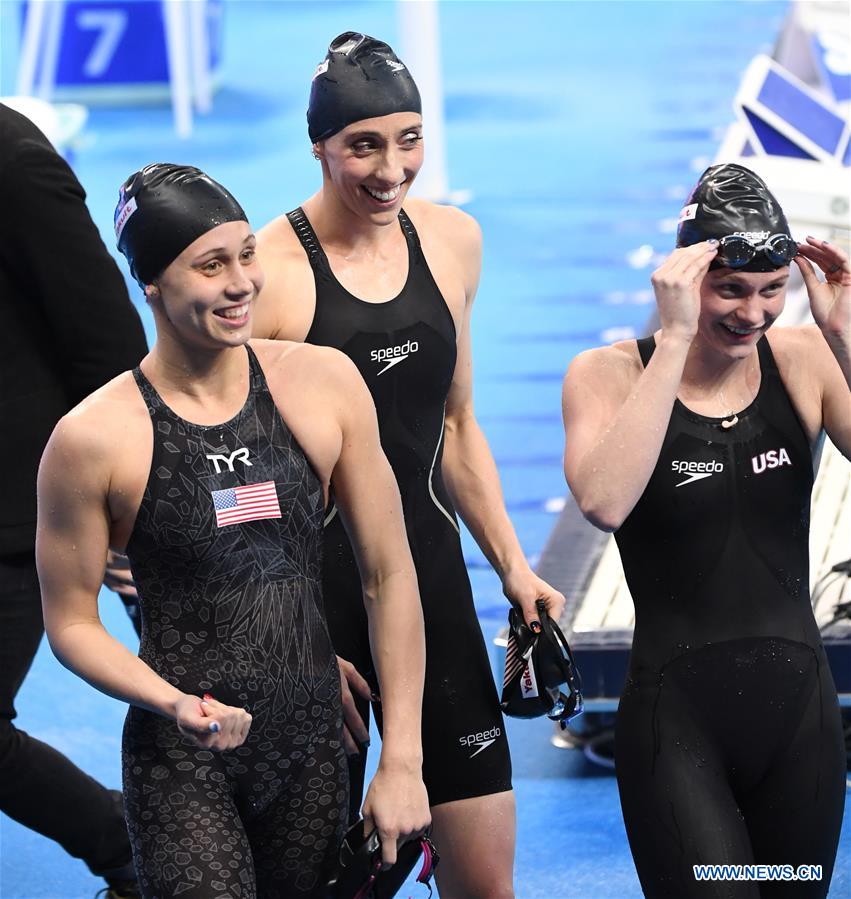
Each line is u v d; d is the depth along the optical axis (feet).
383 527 36.22
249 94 151.43
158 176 32.99
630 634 53.67
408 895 48.57
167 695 32.68
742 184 35.94
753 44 154.92
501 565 43.42
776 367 37.76
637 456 35.55
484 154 129.90
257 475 34.24
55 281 41.93
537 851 50.70
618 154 127.54
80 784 44.86
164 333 33.91
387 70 39.60
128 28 152.56
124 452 33.47
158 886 33.58
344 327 41.29
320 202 42.06
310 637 35.19
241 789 34.94
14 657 43.11
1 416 42.42
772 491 37.40
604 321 96.12
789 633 37.45
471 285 43.73
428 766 41.93
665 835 36.11
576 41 162.40
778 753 37.29
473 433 44.75
